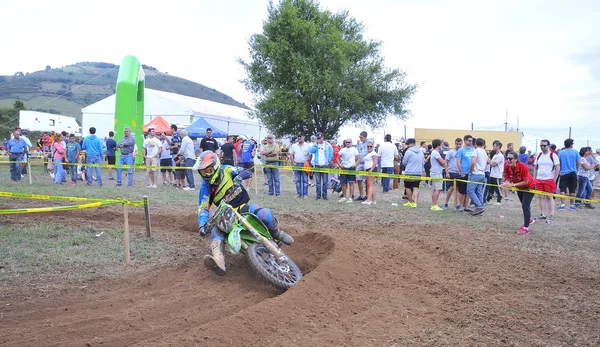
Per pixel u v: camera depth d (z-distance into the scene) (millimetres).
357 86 35594
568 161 15508
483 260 7820
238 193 6559
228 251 7539
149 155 18391
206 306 5508
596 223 12664
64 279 6422
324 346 4367
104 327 4801
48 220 10258
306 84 33938
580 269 7535
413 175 14594
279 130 36562
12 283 6180
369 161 15055
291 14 34156
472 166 13102
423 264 7430
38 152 30734
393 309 5414
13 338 4488
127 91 22609
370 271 6719
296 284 5648
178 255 7781
